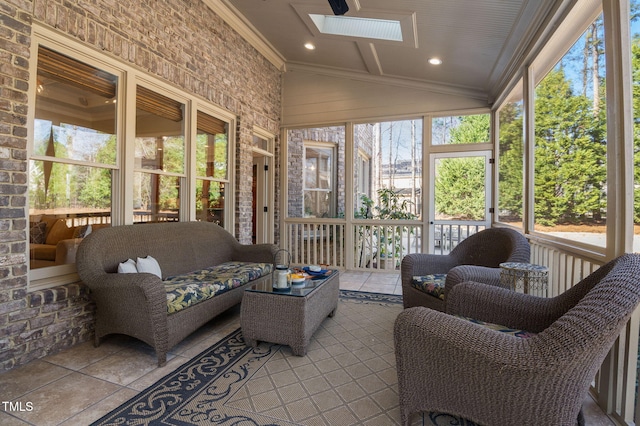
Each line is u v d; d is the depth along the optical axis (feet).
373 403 5.90
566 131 8.20
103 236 8.47
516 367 3.94
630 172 5.46
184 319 7.88
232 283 9.68
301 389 6.31
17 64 6.95
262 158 18.94
